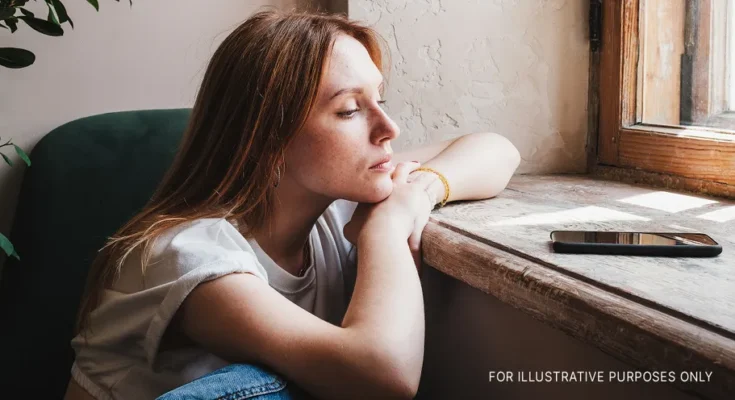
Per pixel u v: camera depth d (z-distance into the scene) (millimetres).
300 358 675
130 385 825
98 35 1241
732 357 470
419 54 1305
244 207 872
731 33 1088
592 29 1365
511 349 826
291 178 865
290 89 824
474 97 1347
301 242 944
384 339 685
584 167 1417
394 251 809
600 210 1007
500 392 852
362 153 853
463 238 855
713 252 732
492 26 1338
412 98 1313
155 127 1229
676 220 931
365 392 672
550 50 1374
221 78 890
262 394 616
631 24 1273
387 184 888
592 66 1389
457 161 1061
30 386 1117
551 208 1027
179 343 815
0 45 1182
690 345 501
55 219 1148
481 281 780
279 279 903
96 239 1160
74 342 895
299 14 897
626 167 1309
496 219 946
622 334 563
